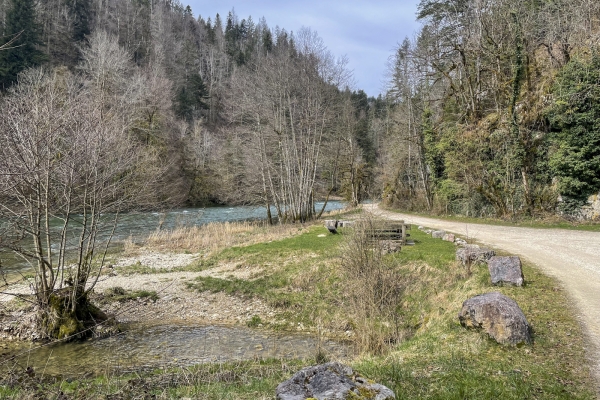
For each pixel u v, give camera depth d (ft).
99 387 19.65
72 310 33.58
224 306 42.29
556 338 22.08
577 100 71.15
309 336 35.12
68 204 32.40
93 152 31.96
